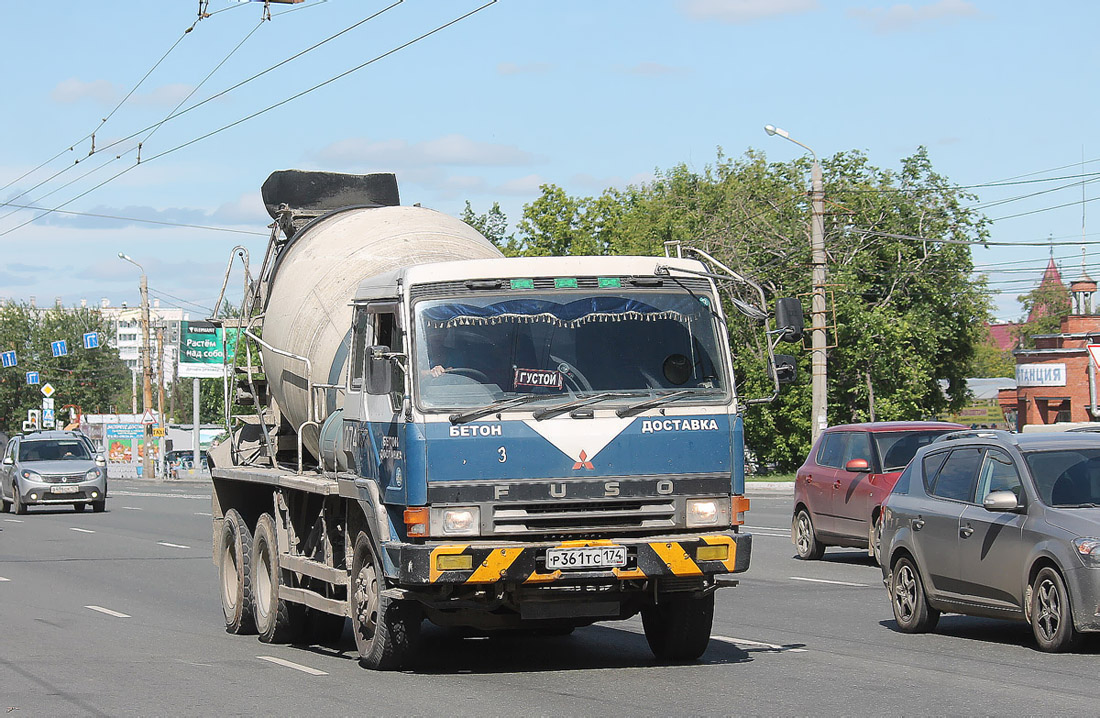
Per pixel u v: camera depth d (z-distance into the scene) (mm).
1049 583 13297
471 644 15562
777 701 11125
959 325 66688
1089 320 66375
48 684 12750
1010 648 14039
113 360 134875
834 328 45812
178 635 17016
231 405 18578
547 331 12523
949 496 15172
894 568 15961
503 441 12109
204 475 87375
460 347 12375
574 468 12188
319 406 15742
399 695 11820
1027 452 14102
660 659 13797
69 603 20688
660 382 12570
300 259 17453
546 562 11883
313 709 11180
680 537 12250
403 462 12172
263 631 16312
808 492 25375
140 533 36719
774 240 64125
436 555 11773
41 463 46938
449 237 16828
